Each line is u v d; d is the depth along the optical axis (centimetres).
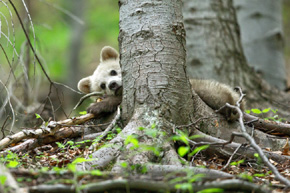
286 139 1095
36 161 938
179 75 977
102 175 677
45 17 3159
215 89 1148
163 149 882
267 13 2603
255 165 937
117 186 636
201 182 649
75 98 2964
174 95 962
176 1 1013
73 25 3441
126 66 998
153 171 796
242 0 2639
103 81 1518
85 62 3866
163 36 978
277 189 723
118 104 1124
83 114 1229
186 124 981
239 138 1067
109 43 3894
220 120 1072
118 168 807
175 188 639
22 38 2445
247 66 1953
